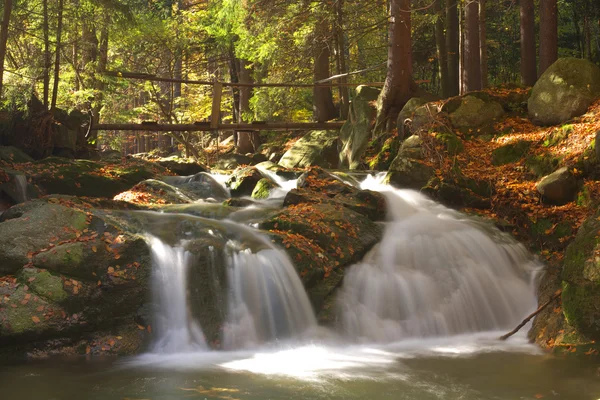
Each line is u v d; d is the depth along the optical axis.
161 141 43.94
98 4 19.88
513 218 13.04
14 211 10.02
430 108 16.75
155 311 9.11
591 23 25.83
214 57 38.38
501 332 10.55
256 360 8.59
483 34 21.86
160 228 10.01
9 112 16.94
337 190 13.59
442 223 12.34
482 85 22.33
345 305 10.10
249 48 29.25
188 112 38.72
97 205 11.40
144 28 29.39
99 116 27.89
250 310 9.50
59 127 18.17
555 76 15.71
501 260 11.65
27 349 8.45
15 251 8.84
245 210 11.84
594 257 8.87
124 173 15.25
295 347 9.38
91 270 8.90
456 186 13.92
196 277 9.42
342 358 8.76
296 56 27.52
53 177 14.30
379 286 10.59
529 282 11.40
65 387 7.16
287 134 31.72
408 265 11.16
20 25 18.72
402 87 19.55
